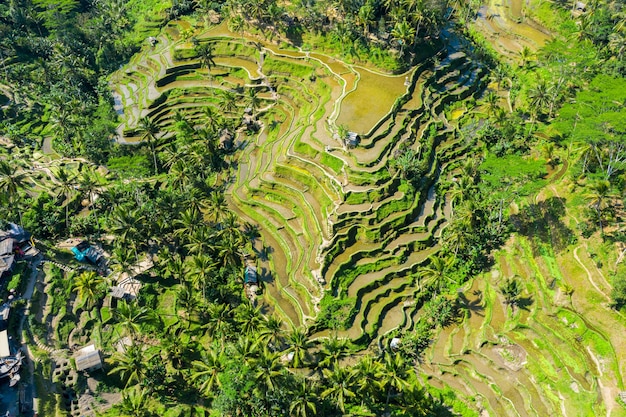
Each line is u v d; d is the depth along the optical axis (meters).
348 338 84.38
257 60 141.25
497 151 114.00
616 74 111.00
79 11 176.00
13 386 71.69
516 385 78.12
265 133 127.56
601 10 132.25
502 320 85.81
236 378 71.44
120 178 115.88
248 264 97.94
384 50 129.75
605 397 71.69
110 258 96.69
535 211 96.94
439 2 129.38
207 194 106.62
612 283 80.44
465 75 136.00
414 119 117.31
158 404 75.31
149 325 86.81
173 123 131.75
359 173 102.88
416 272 95.31
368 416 74.56
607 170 91.00
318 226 99.12
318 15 137.88
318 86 129.00
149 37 158.00
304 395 69.44
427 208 103.94
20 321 80.75
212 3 159.75
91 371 78.06
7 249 88.50
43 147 126.19
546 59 128.50
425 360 83.56
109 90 142.38
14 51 148.50
